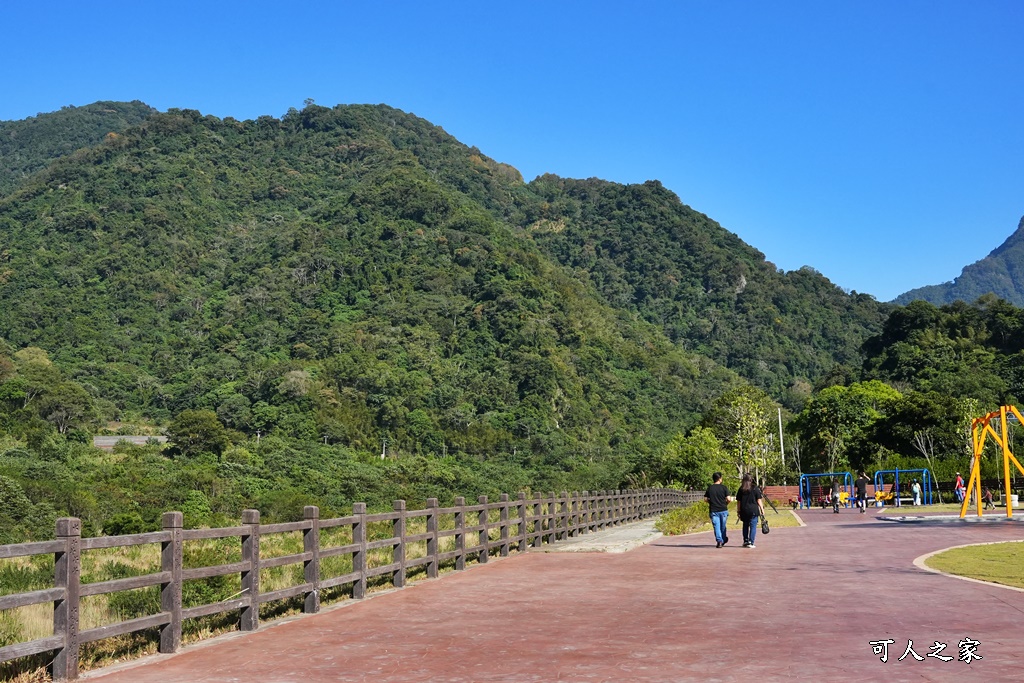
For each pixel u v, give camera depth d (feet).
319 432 443.32
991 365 401.29
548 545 67.21
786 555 58.13
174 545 27.86
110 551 55.31
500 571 50.08
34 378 445.78
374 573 40.06
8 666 24.49
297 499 229.25
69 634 23.63
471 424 488.02
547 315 631.15
